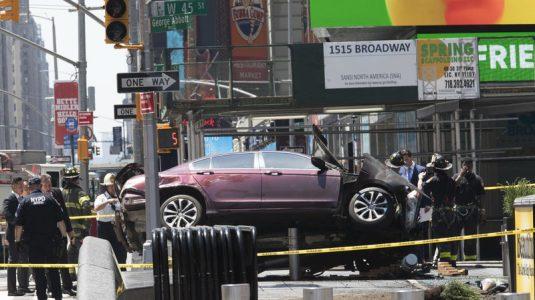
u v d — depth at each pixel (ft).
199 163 115.44
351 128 192.03
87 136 241.76
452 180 116.88
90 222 131.75
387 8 151.53
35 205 99.25
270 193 112.98
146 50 119.75
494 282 89.25
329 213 112.68
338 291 93.61
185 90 146.82
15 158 248.52
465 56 144.46
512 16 152.76
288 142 214.28
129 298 61.52
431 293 75.10
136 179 118.73
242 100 143.23
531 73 145.28
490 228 153.58
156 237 59.47
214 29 220.43
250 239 61.62
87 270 50.16
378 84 142.82
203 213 114.42
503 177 157.07
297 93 142.10
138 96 152.15
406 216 111.86
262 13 225.15
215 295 59.67
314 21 151.84
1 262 161.38
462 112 153.07
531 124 157.38
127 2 114.52
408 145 172.14
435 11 151.64
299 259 112.16
